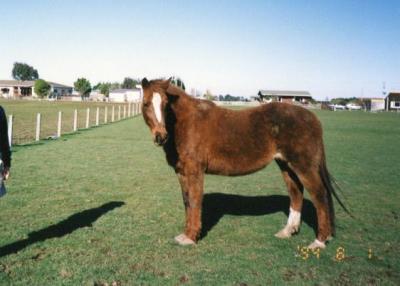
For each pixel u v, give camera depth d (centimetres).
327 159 1727
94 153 1691
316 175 630
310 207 899
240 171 654
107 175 1219
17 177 1145
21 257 571
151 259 573
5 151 528
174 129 631
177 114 631
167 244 635
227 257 586
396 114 8025
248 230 717
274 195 1016
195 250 611
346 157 1794
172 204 888
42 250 600
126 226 723
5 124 521
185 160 635
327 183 646
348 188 1128
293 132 628
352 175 1339
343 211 877
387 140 2614
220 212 839
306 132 628
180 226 730
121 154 1686
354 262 580
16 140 2064
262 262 570
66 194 960
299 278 523
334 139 2648
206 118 641
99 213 804
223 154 641
